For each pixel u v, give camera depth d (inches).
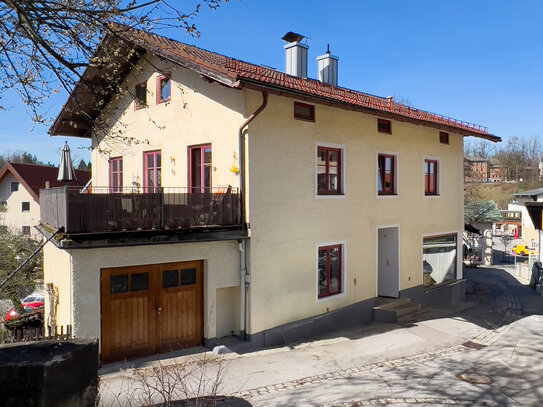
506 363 388.2
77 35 283.4
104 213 335.9
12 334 437.1
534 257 1093.1
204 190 461.4
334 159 510.3
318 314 483.2
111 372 333.7
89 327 338.3
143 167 544.7
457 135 733.3
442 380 344.5
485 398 312.3
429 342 454.3
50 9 249.3
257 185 418.0
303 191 464.4
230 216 405.4
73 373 172.6
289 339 446.0
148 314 374.6
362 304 540.4
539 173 3777.1
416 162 637.9
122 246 346.0
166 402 241.1
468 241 1451.8
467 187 1529.3
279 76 509.7
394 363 384.8
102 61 301.3
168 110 503.2
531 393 322.7
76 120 571.2
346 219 517.7
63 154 487.2
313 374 352.2
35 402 156.2
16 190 1439.5
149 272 375.2
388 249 613.0
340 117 509.0
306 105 472.4
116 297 357.7
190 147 477.4
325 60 668.1
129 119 563.2
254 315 415.5
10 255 812.0
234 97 419.2
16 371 156.0
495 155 4237.2
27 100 298.5
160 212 363.3
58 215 360.2
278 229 437.7
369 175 552.4
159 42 433.7
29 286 861.2
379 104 573.6
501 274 1105.4
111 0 270.4
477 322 554.6
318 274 486.6
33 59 285.1
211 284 401.1
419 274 645.9
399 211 605.0
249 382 331.3
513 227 2301.9
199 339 405.1
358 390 320.8
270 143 429.7
